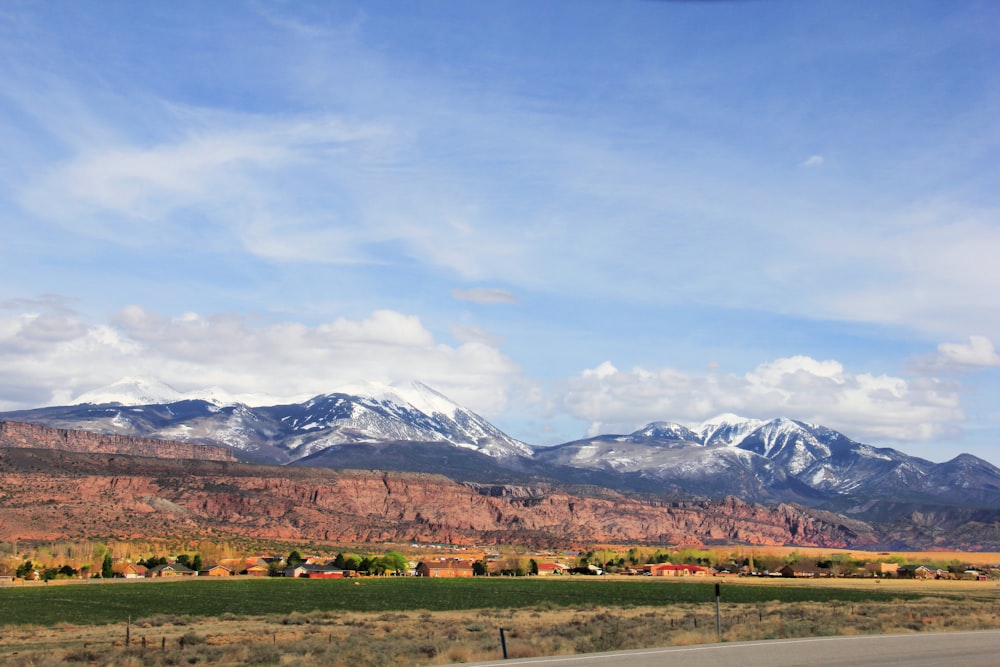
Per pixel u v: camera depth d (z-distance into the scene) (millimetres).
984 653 40906
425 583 189375
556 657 40000
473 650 46719
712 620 69438
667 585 181875
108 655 50500
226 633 71375
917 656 39719
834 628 55469
